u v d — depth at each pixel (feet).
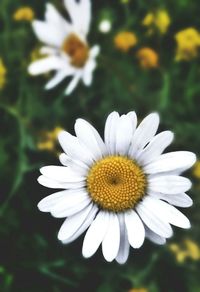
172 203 0.73
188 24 1.16
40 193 1.08
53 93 1.17
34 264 1.05
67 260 1.05
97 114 1.12
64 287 1.05
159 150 0.74
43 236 1.06
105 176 0.75
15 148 1.13
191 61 1.11
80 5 1.06
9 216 1.07
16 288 1.05
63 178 0.74
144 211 0.74
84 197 0.75
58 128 1.07
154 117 0.74
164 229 0.72
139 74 1.13
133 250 1.03
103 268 1.04
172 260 1.03
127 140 0.75
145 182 0.75
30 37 1.20
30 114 1.15
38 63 1.08
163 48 1.14
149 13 1.16
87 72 1.04
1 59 1.19
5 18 1.20
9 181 1.11
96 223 0.75
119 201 0.75
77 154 0.75
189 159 0.73
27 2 1.23
